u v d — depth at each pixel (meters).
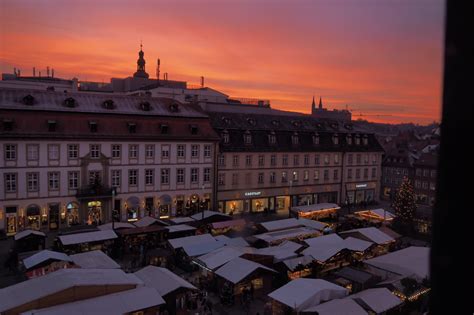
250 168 57.12
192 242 33.69
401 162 77.62
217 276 28.55
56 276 21.55
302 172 62.19
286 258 30.20
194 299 25.59
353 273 27.00
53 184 43.97
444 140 3.22
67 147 44.41
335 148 65.31
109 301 20.45
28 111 43.22
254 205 58.06
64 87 78.25
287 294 22.61
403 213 46.16
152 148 49.50
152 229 36.72
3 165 41.41
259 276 26.97
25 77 84.00
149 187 49.56
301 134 62.72
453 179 3.23
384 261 28.27
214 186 53.94
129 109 50.28
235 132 56.69
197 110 56.91
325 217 51.38
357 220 47.16
